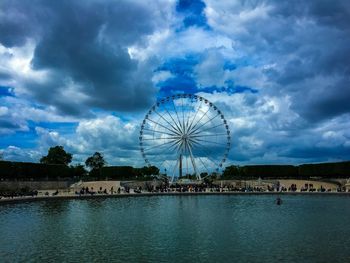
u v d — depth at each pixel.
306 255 41.91
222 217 70.38
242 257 41.28
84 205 91.75
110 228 58.84
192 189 140.12
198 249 44.84
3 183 124.50
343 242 48.12
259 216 71.50
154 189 148.38
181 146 152.75
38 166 148.62
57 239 50.72
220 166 151.50
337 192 124.44
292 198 112.19
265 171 173.75
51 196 104.81
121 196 119.81
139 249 44.97
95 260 40.50
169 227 59.66
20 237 52.06
